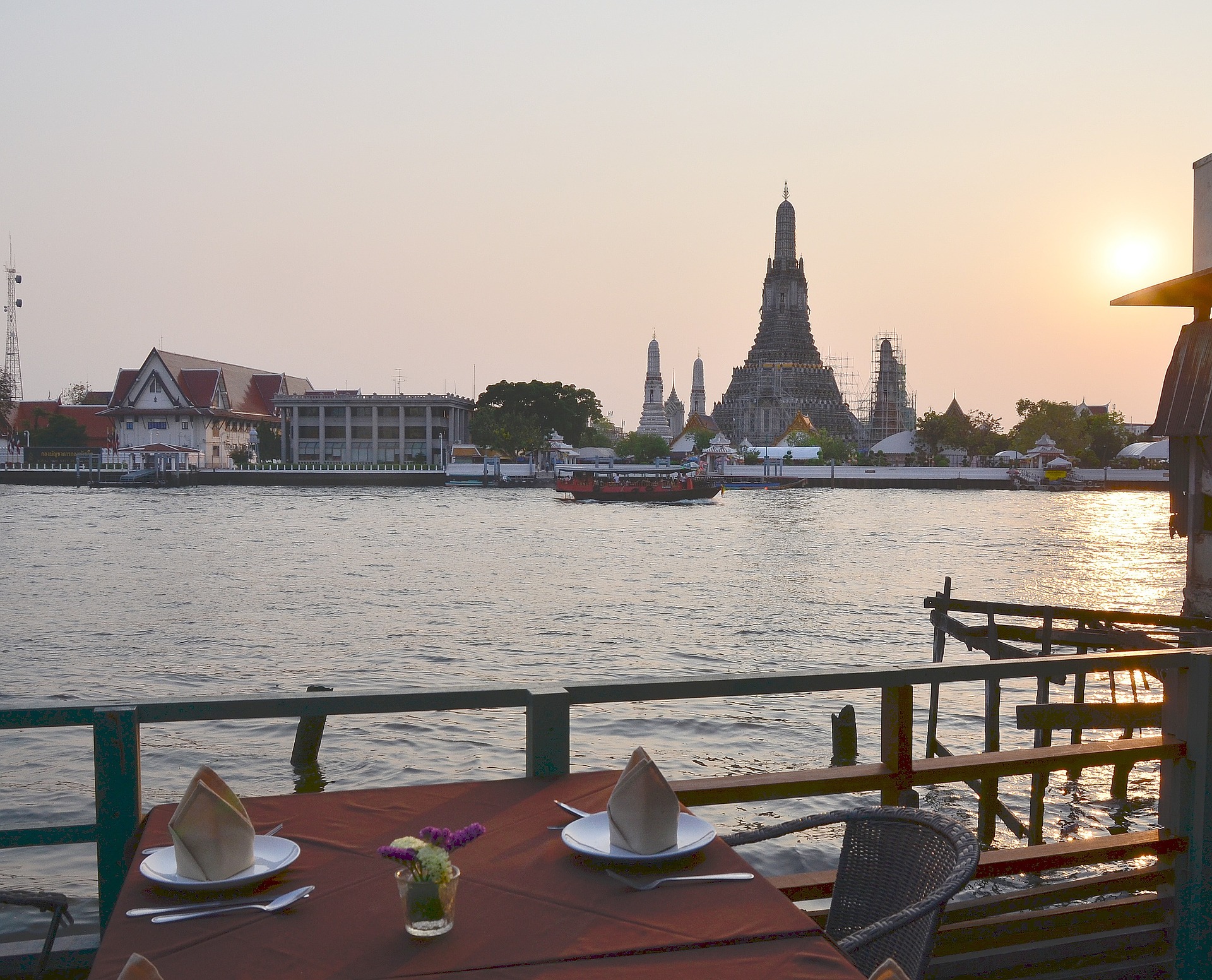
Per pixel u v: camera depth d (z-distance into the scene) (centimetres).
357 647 2747
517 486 16100
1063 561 5459
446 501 12475
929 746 1523
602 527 8375
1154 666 462
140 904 263
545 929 251
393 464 16575
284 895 267
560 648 2758
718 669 2502
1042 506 11994
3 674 2361
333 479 15838
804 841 1232
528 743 377
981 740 1752
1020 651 1580
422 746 1691
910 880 333
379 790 345
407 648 2738
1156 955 483
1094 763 470
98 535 6969
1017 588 4300
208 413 16638
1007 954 463
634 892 271
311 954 238
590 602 3728
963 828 324
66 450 17100
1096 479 16200
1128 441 17575
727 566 5138
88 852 1188
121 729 346
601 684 385
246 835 276
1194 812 475
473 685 378
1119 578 4709
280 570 4828
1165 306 1417
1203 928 470
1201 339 1401
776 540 6956
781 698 2098
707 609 3541
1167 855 484
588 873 282
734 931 251
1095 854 473
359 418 16950
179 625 3111
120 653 2633
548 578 4525
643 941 246
